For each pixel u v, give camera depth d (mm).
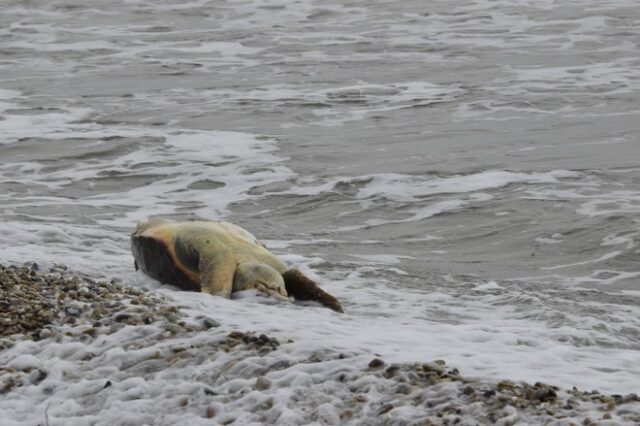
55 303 24109
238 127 62656
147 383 19062
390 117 65125
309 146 57344
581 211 43531
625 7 103250
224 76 80125
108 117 66000
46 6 109688
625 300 31938
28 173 52781
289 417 16750
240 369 19203
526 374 19922
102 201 47406
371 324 25422
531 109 66500
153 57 88625
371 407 16906
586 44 88875
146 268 29656
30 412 18625
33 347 21453
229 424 17078
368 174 50812
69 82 79000
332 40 94000
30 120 65062
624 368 21781
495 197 46188
